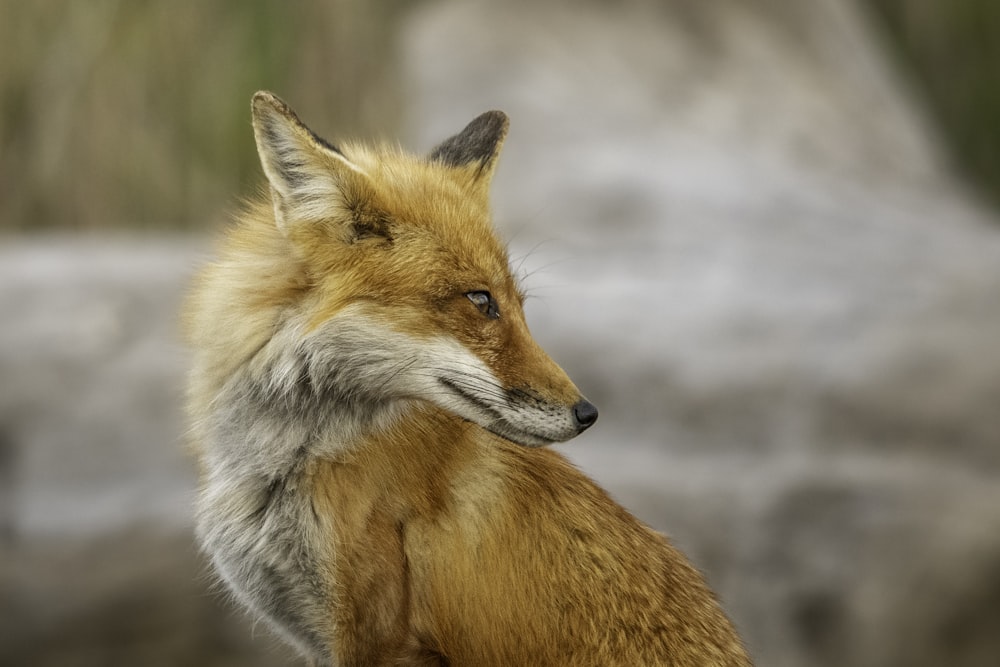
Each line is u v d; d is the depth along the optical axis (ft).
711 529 43.01
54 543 43.62
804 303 48.78
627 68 79.25
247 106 57.52
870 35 94.48
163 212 57.21
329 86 59.52
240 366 20.66
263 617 21.71
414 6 87.71
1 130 55.98
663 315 48.55
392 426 20.35
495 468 20.92
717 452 45.19
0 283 47.91
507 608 20.63
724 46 83.05
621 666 20.83
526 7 84.02
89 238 54.54
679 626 21.39
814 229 58.23
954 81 95.61
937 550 41.24
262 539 20.52
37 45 56.18
